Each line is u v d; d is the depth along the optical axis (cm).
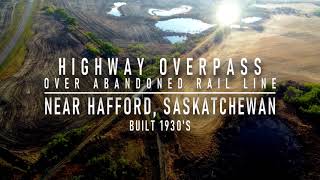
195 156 3444
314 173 3216
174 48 5525
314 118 3662
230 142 3519
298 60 5091
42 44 5425
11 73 4666
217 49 5575
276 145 3450
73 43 5469
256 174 3288
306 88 4159
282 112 3788
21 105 4069
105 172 3244
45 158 3362
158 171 3312
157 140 3622
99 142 3553
